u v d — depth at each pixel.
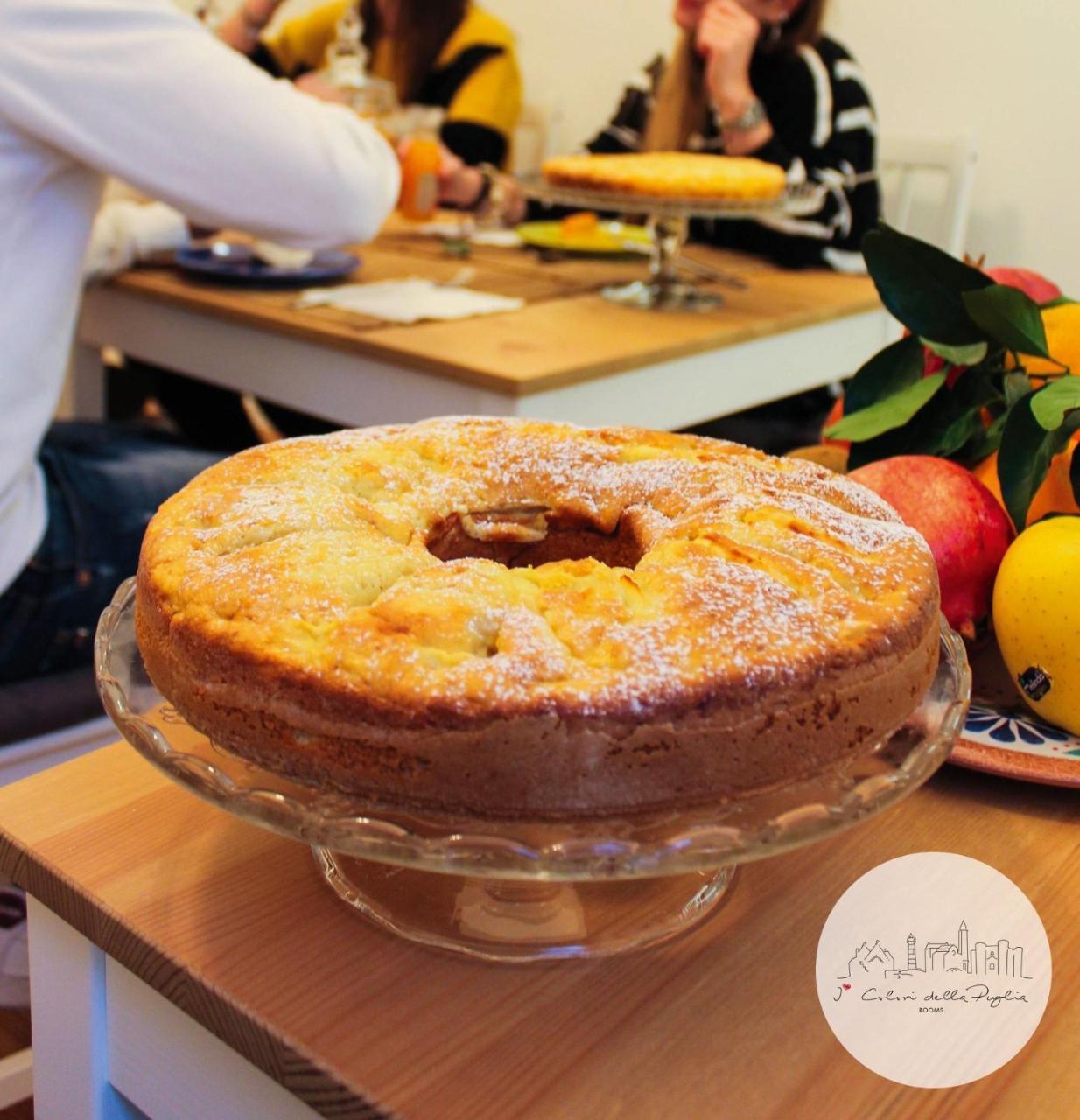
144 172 1.29
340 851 0.48
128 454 1.42
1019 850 0.62
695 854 0.47
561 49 3.10
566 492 0.67
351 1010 0.50
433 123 2.75
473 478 0.68
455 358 1.37
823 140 2.16
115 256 1.76
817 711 0.52
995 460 0.78
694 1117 0.45
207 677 0.54
